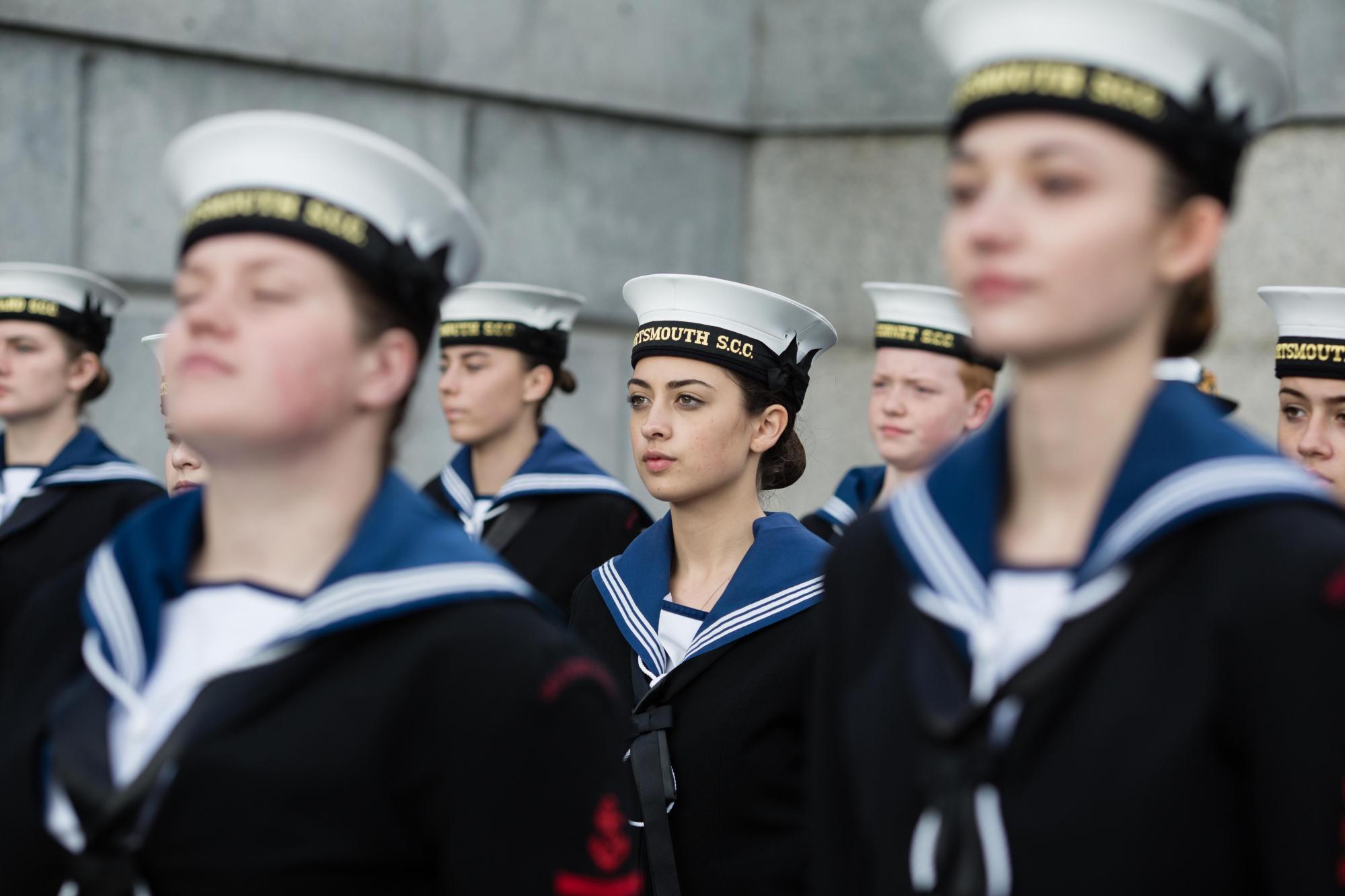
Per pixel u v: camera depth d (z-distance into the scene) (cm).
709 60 805
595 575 351
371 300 172
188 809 160
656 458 338
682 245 806
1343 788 136
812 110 807
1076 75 148
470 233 184
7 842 168
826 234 808
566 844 169
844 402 798
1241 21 149
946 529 162
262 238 167
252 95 689
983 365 487
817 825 181
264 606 172
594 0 767
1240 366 732
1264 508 144
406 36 718
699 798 309
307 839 160
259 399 164
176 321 174
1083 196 147
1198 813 140
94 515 514
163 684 171
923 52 780
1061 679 146
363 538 172
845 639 177
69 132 655
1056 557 157
